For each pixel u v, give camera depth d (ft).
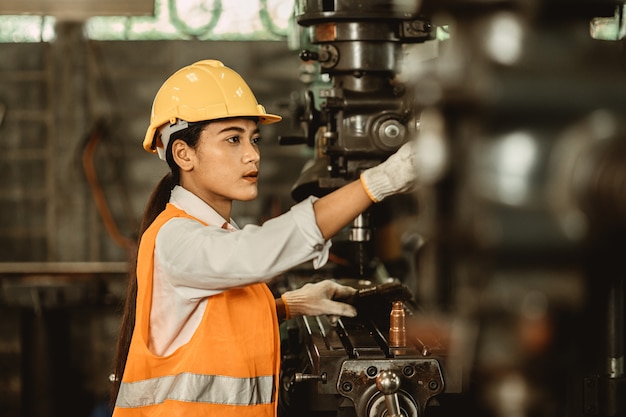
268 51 17.40
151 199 6.96
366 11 7.86
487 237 2.87
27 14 15.74
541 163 2.78
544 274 2.85
